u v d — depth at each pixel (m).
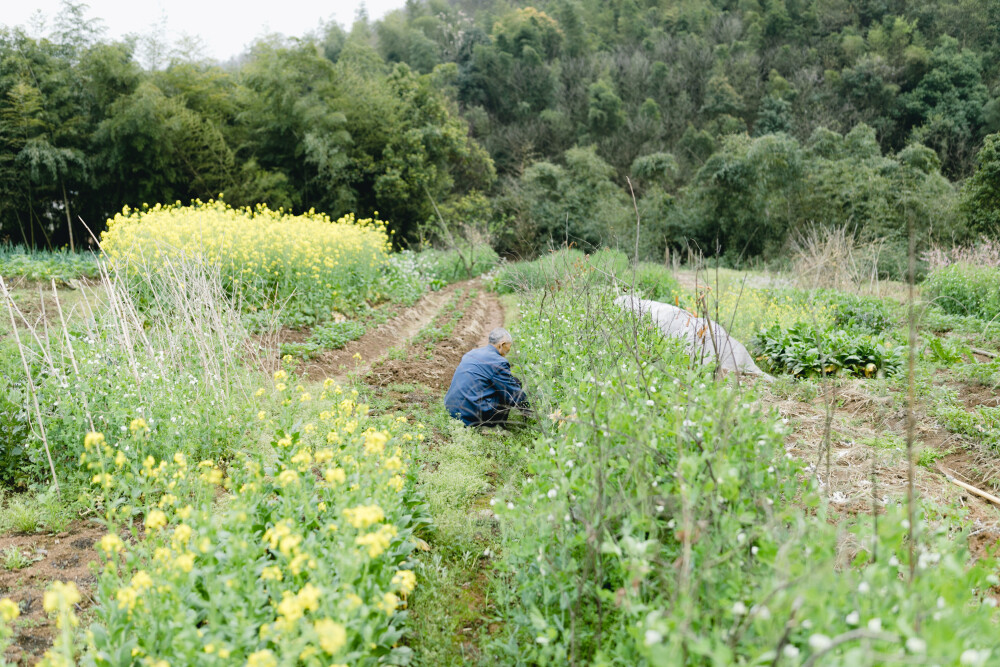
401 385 7.65
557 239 35.28
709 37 62.62
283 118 28.55
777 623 2.10
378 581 2.86
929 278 13.27
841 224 30.67
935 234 25.78
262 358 7.64
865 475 5.20
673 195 40.06
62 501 4.51
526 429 6.19
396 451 3.81
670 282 12.94
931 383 7.60
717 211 35.12
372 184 31.48
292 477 3.23
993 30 54.47
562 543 3.08
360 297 12.60
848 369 8.43
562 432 4.04
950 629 1.94
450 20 66.62
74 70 24.48
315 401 6.21
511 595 3.36
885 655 1.77
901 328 10.74
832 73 53.75
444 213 32.69
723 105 51.81
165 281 7.11
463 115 51.22
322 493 3.99
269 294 10.37
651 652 1.99
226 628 2.49
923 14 58.09
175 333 6.22
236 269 10.28
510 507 3.19
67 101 24.09
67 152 23.06
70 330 6.62
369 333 10.46
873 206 29.33
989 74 50.72
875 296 12.30
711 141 47.47
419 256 21.73
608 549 2.50
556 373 5.78
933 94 49.09
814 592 1.94
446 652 3.17
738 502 2.82
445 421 6.34
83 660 2.71
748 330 9.68
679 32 64.31
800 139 48.34
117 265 6.77
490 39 61.22
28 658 3.07
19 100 22.67
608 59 59.03
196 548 2.82
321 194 30.08
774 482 3.33
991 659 2.07
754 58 57.66
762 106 50.97
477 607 3.59
